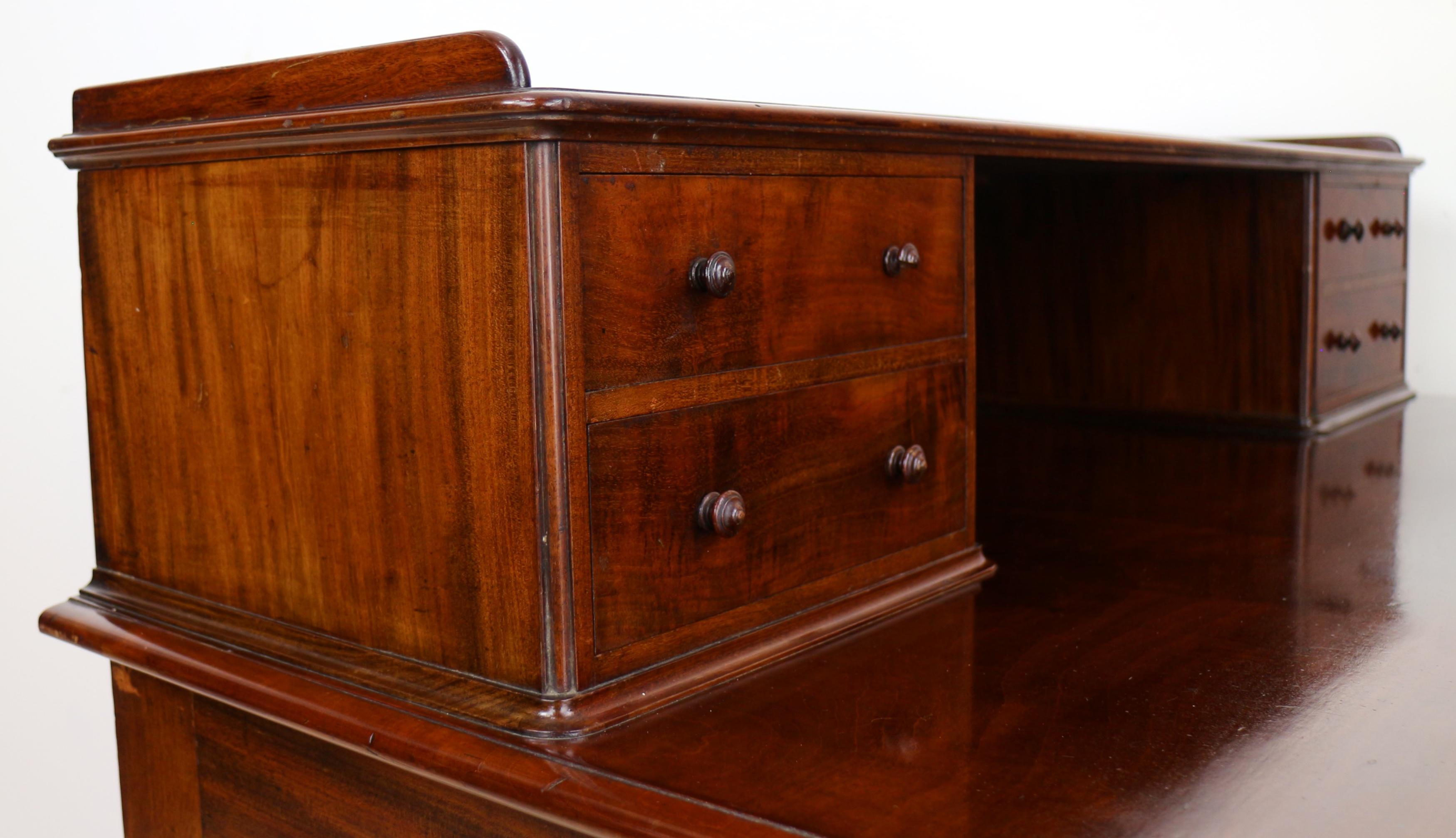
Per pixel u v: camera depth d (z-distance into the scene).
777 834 0.64
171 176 0.94
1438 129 2.23
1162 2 2.39
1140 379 1.95
